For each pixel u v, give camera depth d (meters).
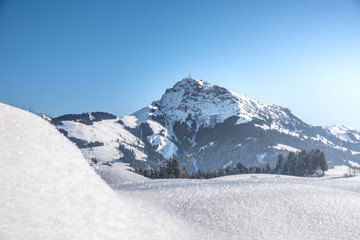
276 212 7.26
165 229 5.85
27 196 4.25
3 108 5.71
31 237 3.73
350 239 5.78
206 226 6.52
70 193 4.87
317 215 7.03
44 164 5.00
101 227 4.68
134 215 5.96
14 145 4.93
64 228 4.17
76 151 6.14
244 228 6.38
